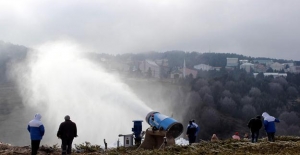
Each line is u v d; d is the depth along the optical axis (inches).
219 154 544.7
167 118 650.2
